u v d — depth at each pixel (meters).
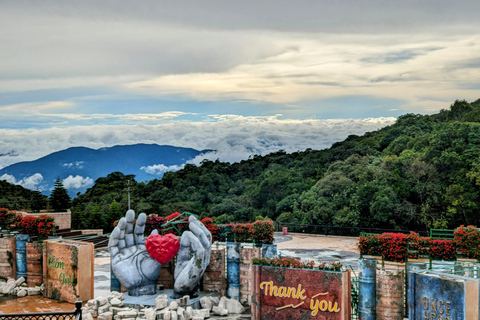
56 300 22.91
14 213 28.20
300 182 58.59
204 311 20.20
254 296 18.48
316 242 37.06
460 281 15.06
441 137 43.44
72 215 49.12
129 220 22.55
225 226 24.03
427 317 15.92
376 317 17.89
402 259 18.23
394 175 44.34
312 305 17.52
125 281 21.69
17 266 25.61
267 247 22.45
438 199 41.22
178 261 21.59
